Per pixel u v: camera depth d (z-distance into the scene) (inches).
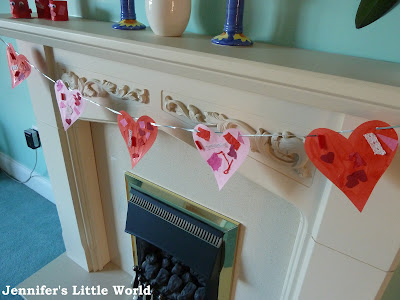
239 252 39.9
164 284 50.5
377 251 24.4
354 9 24.0
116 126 43.3
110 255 60.7
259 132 26.3
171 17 27.8
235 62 20.6
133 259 56.2
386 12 21.0
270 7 27.4
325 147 20.1
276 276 37.8
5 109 72.1
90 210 52.9
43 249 64.7
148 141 28.2
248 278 41.0
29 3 45.4
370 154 18.8
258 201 34.7
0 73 66.1
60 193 51.8
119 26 31.9
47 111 43.0
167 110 31.1
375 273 25.4
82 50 30.3
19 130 73.0
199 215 40.9
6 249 64.1
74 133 44.9
